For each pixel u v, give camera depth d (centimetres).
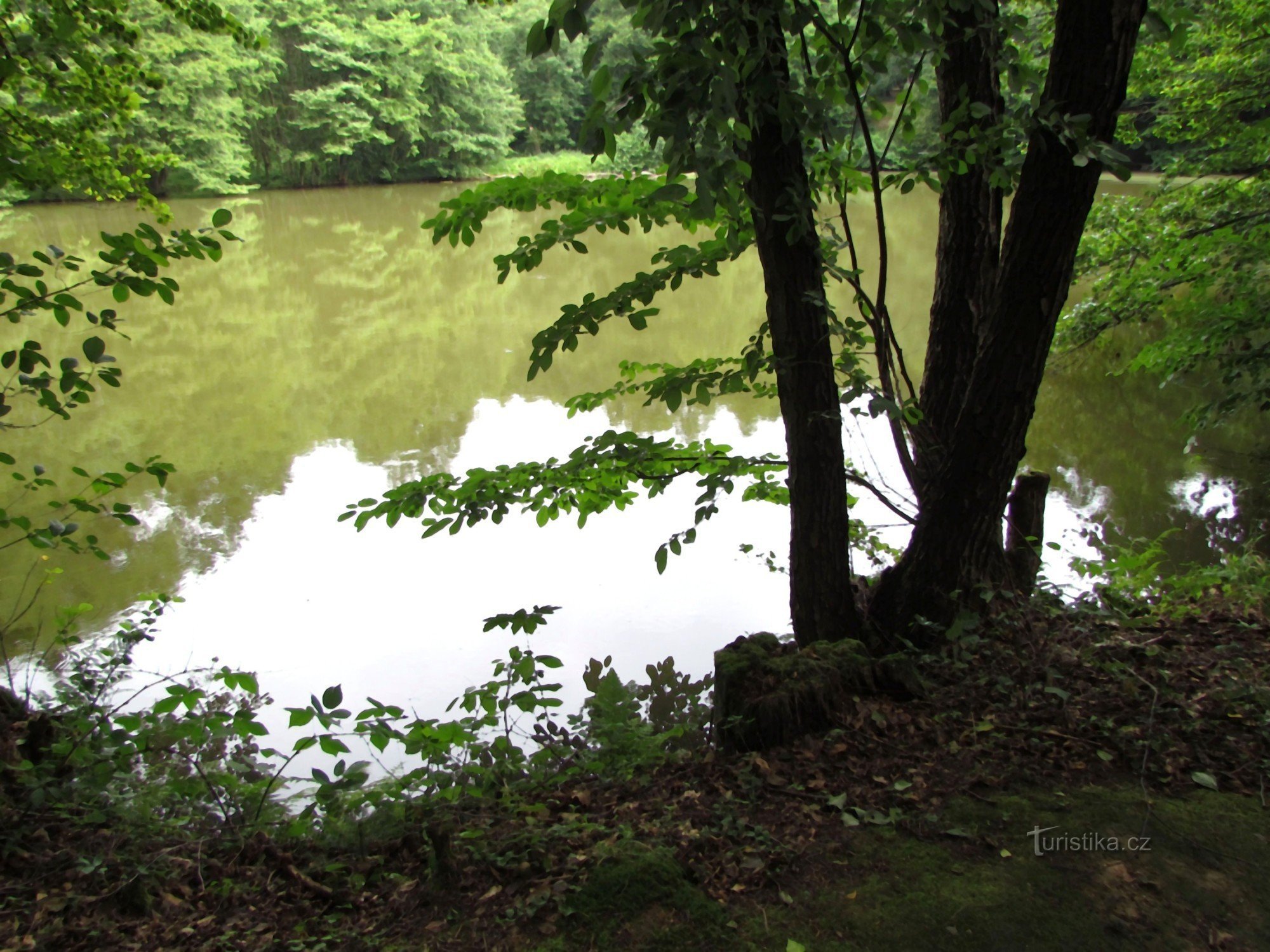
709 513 441
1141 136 1011
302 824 293
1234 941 226
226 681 309
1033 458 935
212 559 762
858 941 231
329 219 3297
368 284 2089
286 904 267
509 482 468
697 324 1568
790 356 393
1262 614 441
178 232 340
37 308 322
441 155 4700
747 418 1072
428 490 472
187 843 307
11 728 373
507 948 236
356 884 276
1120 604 472
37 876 278
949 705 350
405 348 1502
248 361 1437
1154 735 311
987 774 300
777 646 406
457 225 402
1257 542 715
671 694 536
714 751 362
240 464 990
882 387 430
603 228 399
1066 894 244
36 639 625
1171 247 941
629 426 1058
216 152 3669
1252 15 872
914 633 419
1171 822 270
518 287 2006
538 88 5444
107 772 326
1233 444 955
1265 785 285
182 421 1145
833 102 380
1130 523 772
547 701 333
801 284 384
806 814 289
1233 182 919
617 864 260
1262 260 856
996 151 376
